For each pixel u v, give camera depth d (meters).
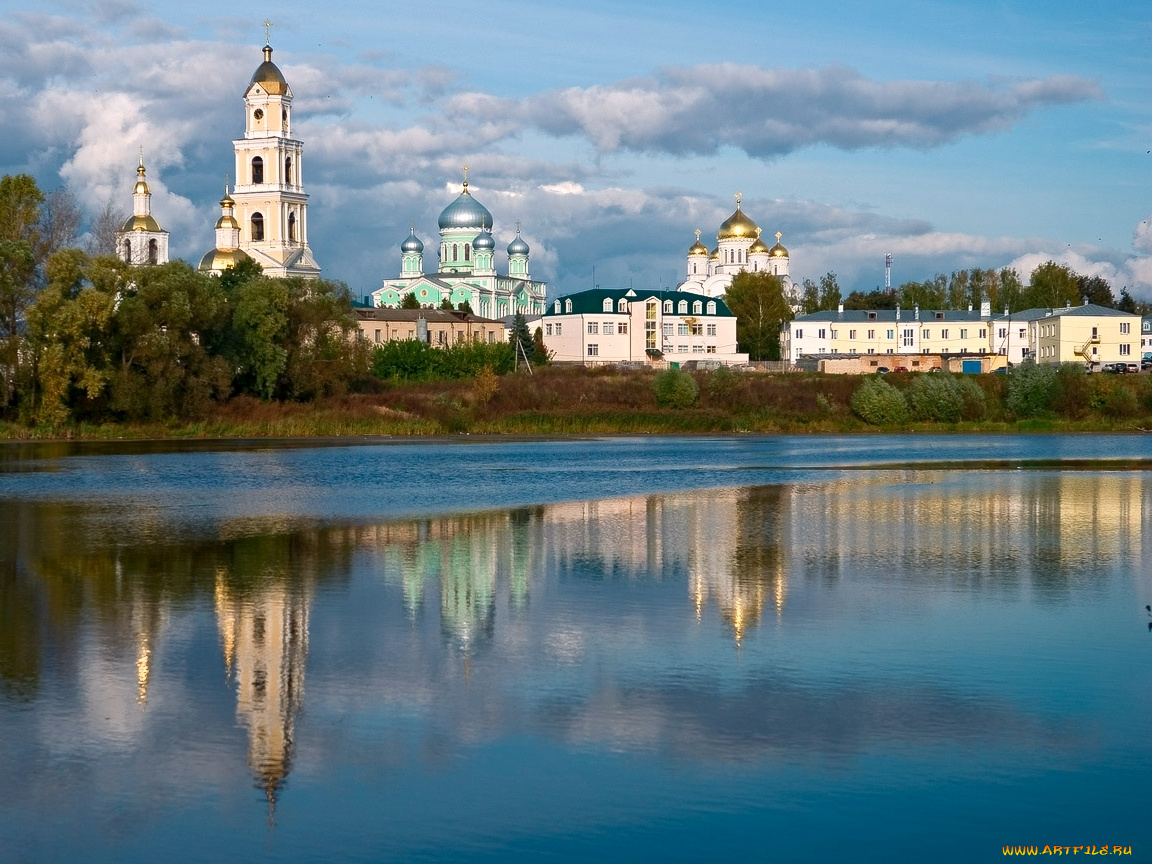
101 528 56.69
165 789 23.38
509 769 24.36
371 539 53.28
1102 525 58.44
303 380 138.62
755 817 22.31
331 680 30.05
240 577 43.62
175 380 124.31
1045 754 25.20
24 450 107.81
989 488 76.94
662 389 155.00
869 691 29.33
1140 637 34.75
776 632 35.19
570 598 40.03
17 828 21.69
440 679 30.17
